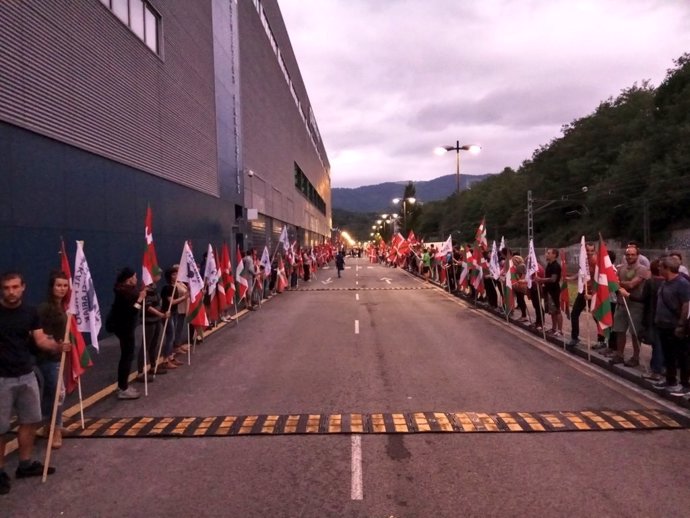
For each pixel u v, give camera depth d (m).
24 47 9.70
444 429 6.48
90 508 4.70
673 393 7.54
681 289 7.45
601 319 9.33
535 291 13.34
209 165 21.64
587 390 8.18
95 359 10.73
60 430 6.11
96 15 12.44
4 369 5.01
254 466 5.51
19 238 9.55
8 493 5.00
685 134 42.00
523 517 4.44
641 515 4.46
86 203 11.93
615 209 48.69
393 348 11.54
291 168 46.47
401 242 49.69
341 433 6.41
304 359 10.52
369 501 4.75
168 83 17.17
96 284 12.34
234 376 9.25
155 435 6.41
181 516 4.54
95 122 12.37
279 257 24.70
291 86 47.66
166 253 16.78
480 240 18.05
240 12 27.48
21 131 9.65
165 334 9.71
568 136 71.12
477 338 12.73
